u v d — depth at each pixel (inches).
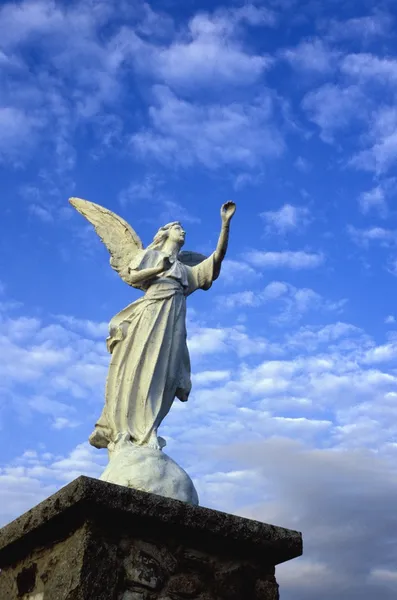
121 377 402.9
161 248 443.8
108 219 457.1
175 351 410.0
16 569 366.9
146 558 336.5
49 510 339.6
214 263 436.1
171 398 407.5
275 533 362.3
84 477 330.3
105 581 322.7
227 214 433.4
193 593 340.8
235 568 354.6
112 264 440.1
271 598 356.5
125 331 413.4
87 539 325.7
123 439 386.3
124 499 333.4
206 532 348.2
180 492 369.1
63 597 320.8
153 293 418.0
